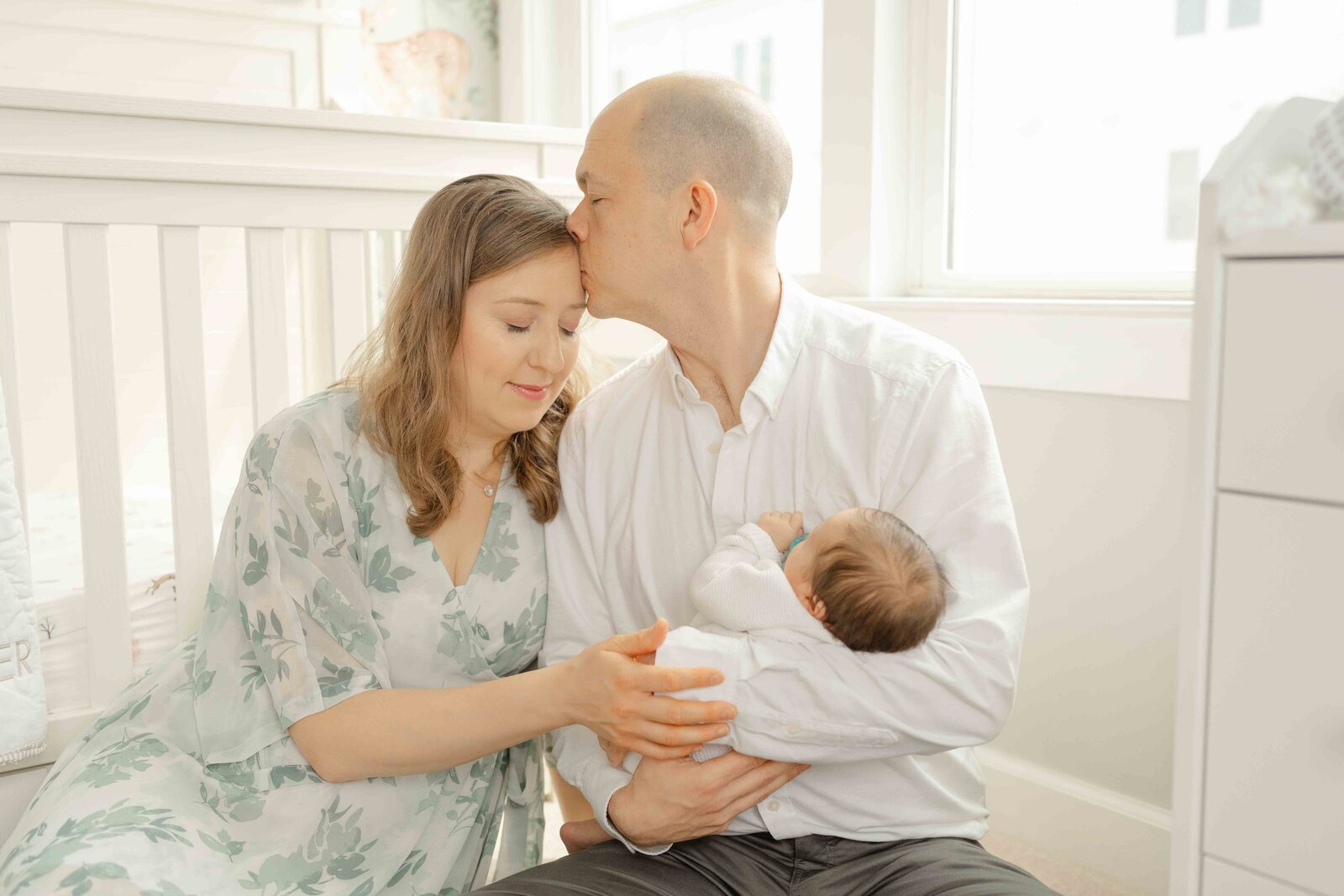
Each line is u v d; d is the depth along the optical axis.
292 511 1.23
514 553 1.32
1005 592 1.08
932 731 1.03
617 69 2.81
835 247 2.08
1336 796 0.77
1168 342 1.55
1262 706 0.80
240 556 1.24
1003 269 1.98
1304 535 0.76
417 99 2.80
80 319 1.43
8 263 1.40
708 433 1.23
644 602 1.27
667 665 1.06
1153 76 1.75
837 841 1.14
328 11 2.60
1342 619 0.75
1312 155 0.81
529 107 2.85
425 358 1.22
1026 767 1.82
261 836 1.19
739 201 1.15
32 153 1.38
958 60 1.99
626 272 1.17
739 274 1.17
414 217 1.68
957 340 1.83
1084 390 1.66
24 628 1.37
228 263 2.57
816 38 2.26
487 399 1.23
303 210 1.58
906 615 1.01
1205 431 0.81
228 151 1.68
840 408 1.18
